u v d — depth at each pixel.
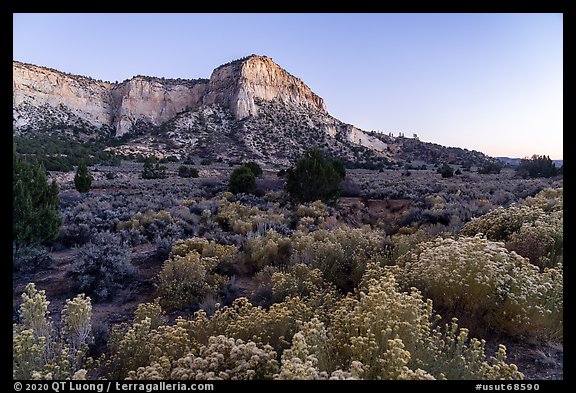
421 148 161.12
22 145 61.22
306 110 170.12
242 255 9.62
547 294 4.80
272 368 3.29
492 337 4.76
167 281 7.61
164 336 4.26
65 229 12.17
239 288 8.09
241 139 130.12
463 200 21.36
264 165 104.62
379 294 3.95
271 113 153.62
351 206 22.73
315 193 21.25
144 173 50.28
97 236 11.67
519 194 23.38
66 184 38.34
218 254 9.39
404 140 176.38
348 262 8.39
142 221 14.05
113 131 150.38
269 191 28.66
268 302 6.82
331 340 3.89
